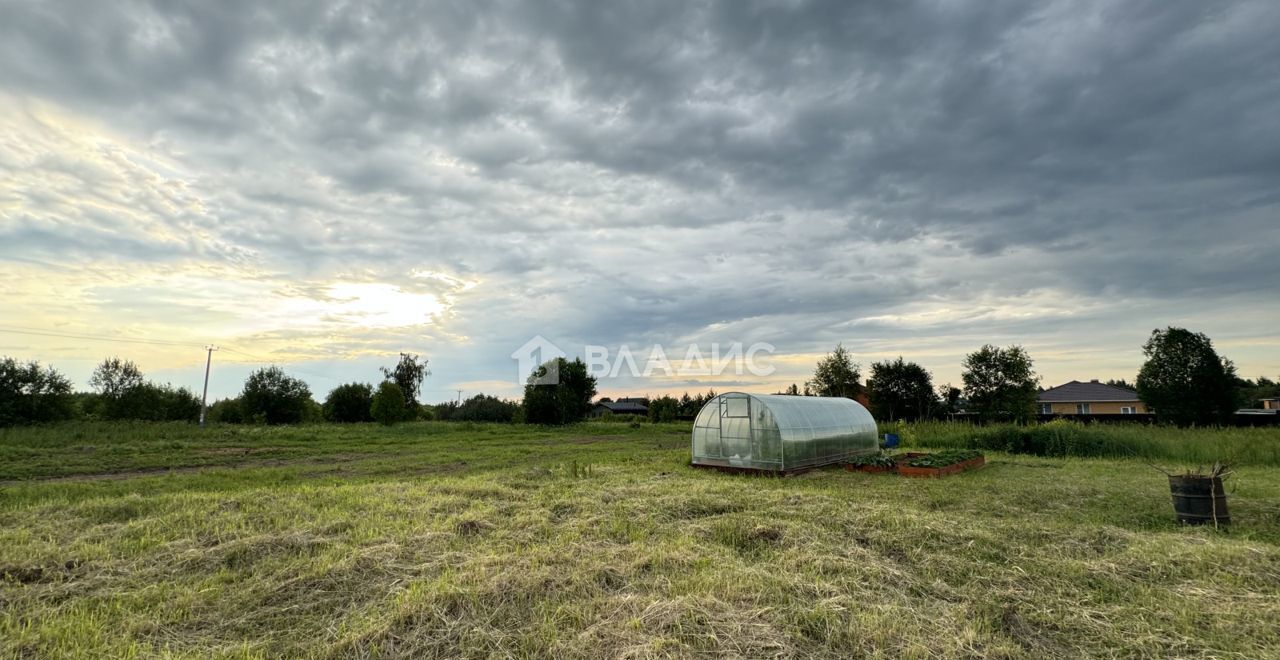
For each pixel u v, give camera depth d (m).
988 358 30.92
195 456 18.03
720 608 4.82
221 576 5.92
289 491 10.45
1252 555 6.37
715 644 4.21
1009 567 6.18
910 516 8.07
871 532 7.37
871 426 20.00
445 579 5.56
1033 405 30.86
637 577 5.78
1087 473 14.87
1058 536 7.45
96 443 20.56
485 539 7.31
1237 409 28.31
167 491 11.60
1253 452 16.70
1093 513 9.59
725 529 7.71
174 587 5.64
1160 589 5.52
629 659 4.01
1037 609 5.08
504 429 35.19
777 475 14.66
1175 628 4.69
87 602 5.20
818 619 4.71
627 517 8.59
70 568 6.17
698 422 16.28
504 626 4.68
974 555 6.62
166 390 39.66
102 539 7.29
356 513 8.70
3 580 5.71
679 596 5.01
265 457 18.42
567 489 11.01
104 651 4.30
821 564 6.10
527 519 8.29
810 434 15.98
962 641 4.32
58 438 20.70
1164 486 12.48
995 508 9.92
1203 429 21.52
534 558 6.16
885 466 15.30
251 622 4.89
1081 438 19.66
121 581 5.77
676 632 4.37
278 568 6.18
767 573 5.78
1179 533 8.06
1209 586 5.59
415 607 4.80
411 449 21.39
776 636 4.35
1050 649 4.39
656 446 23.55
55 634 4.49
